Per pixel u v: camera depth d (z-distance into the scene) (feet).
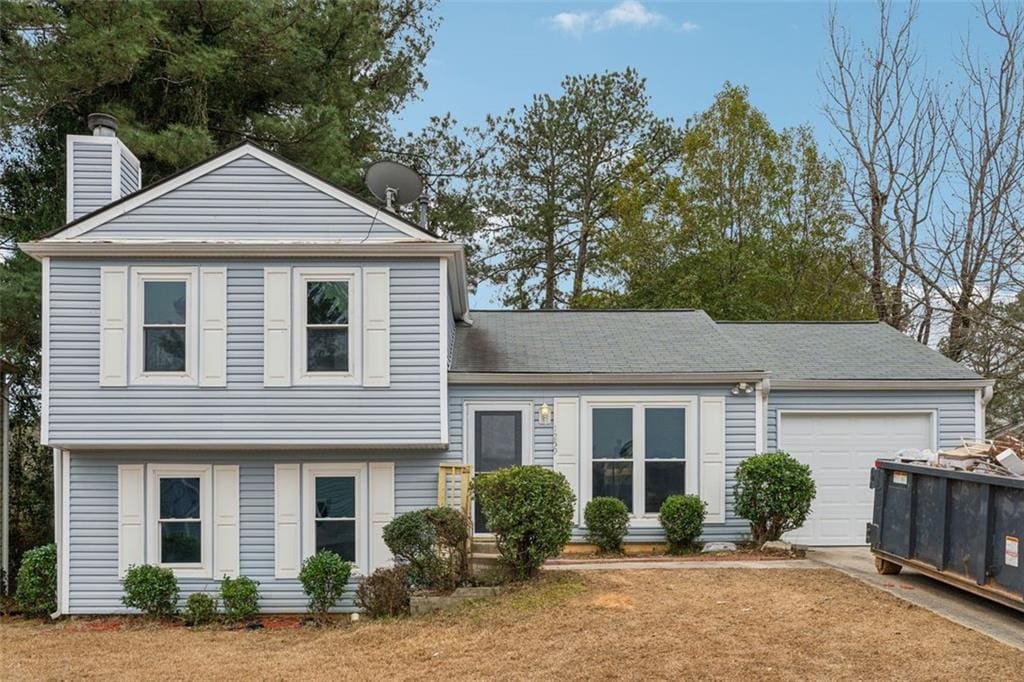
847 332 54.29
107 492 40.06
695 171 85.46
